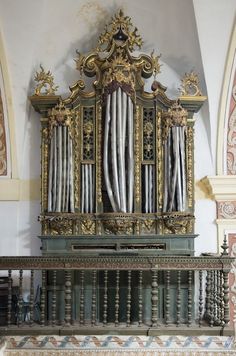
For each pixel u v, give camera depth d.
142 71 7.31
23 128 7.52
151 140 7.25
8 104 7.40
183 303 6.90
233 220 7.49
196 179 7.60
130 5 7.49
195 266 6.30
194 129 7.52
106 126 7.07
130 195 7.02
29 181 7.57
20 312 6.36
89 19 7.57
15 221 7.50
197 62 7.46
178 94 7.74
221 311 6.30
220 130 7.54
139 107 7.27
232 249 7.47
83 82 7.27
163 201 7.10
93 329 6.21
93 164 7.21
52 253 7.08
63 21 7.48
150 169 7.18
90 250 7.12
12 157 7.53
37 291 7.25
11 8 6.96
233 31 7.04
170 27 7.46
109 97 7.08
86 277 6.96
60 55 7.74
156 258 6.29
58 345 6.20
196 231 7.52
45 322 6.56
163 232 7.13
